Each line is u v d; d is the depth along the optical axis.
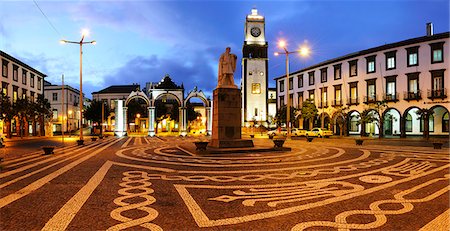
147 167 11.97
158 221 5.48
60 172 10.81
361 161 13.74
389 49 40.56
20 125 41.16
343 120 45.50
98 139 37.59
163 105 70.50
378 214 5.86
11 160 14.56
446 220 5.50
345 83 46.69
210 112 52.88
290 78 59.91
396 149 20.17
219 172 10.75
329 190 7.91
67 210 6.14
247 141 19.06
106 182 8.98
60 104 64.56
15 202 6.74
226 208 6.29
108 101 76.38
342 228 5.12
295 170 11.17
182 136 48.75
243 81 62.53
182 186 8.43
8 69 42.56
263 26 63.75
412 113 39.81
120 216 5.76
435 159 14.39
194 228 5.14
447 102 34.94
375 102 40.19
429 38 36.50
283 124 62.41
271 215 5.83
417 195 7.35
